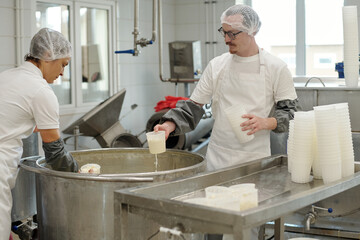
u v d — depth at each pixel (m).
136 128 5.60
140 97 5.64
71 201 2.01
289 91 2.43
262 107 2.45
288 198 1.50
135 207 1.54
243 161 2.47
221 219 1.31
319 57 5.45
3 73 2.17
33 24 4.30
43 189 2.13
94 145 4.96
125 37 5.39
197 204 1.38
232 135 2.49
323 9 5.33
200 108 2.58
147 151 2.62
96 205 1.97
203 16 5.88
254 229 2.40
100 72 5.14
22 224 2.47
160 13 4.51
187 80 4.90
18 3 4.14
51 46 2.17
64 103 4.75
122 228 1.57
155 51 5.83
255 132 2.42
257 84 2.44
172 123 2.43
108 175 1.91
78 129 4.02
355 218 2.78
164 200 1.43
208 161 2.60
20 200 2.69
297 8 5.40
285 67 2.42
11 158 2.14
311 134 1.92
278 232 2.22
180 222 1.43
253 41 2.46
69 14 4.70
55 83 4.64
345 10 3.26
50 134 2.11
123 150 2.63
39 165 2.15
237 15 2.31
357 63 3.30
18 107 2.08
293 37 5.54
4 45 4.10
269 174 2.10
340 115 1.93
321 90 3.33
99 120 4.13
